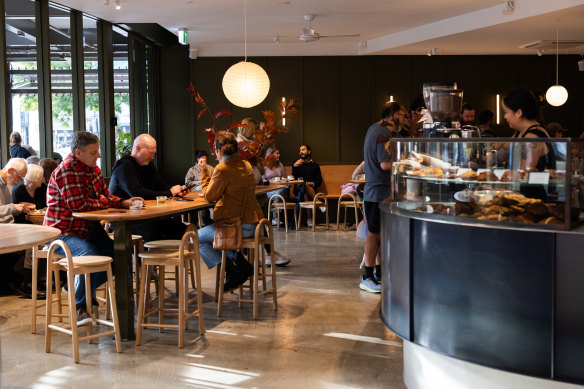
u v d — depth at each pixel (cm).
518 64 1200
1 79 662
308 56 1207
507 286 293
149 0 794
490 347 300
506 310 294
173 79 1225
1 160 671
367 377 383
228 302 579
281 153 1219
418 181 334
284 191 1133
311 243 938
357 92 1212
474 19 902
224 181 520
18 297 592
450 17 942
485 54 1194
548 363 286
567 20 839
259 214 545
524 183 290
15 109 695
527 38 996
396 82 1208
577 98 1205
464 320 309
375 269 640
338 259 799
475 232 302
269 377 383
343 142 1219
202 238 556
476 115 1203
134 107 1084
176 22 955
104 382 374
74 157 470
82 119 863
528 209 288
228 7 845
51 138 777
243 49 1202
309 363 408
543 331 285
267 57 1205
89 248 464
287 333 476
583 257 275
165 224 604
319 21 959
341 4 834
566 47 1091
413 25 1007
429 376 342
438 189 321
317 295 604
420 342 333
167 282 672
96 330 482
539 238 284
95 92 917
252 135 712
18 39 705
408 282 339
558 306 281
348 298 590
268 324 502
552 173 281
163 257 441
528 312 288
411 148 342
